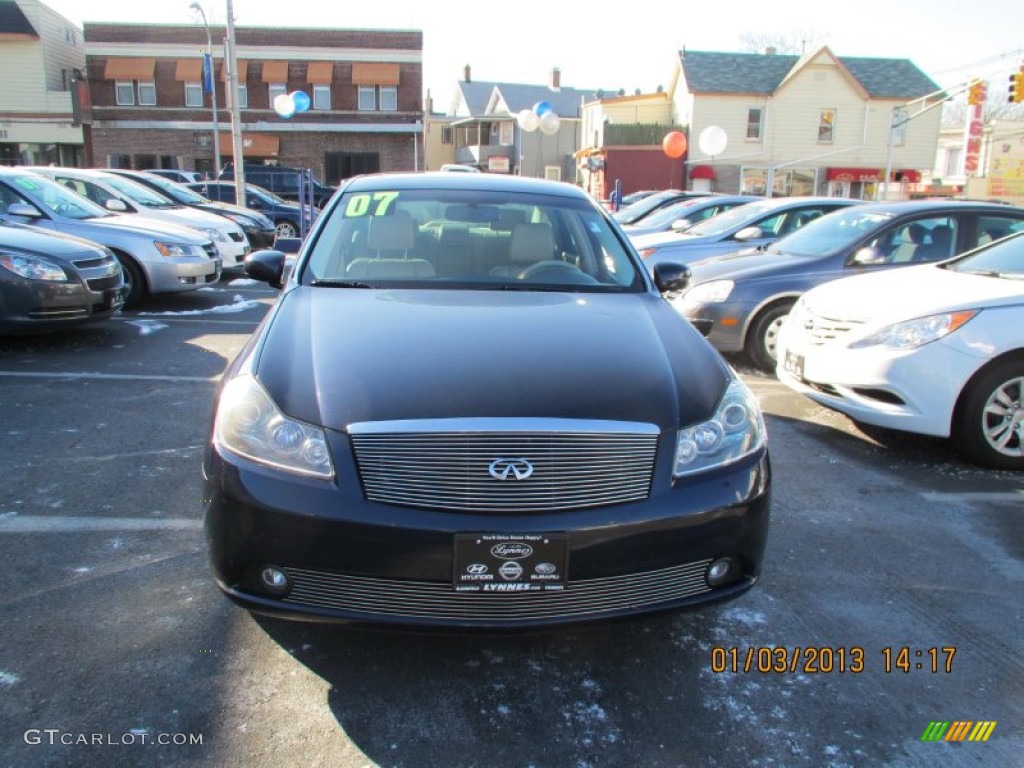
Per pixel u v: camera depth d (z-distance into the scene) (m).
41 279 6.36
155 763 2.09
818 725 2.34
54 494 3.72
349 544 2.24
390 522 2.23
